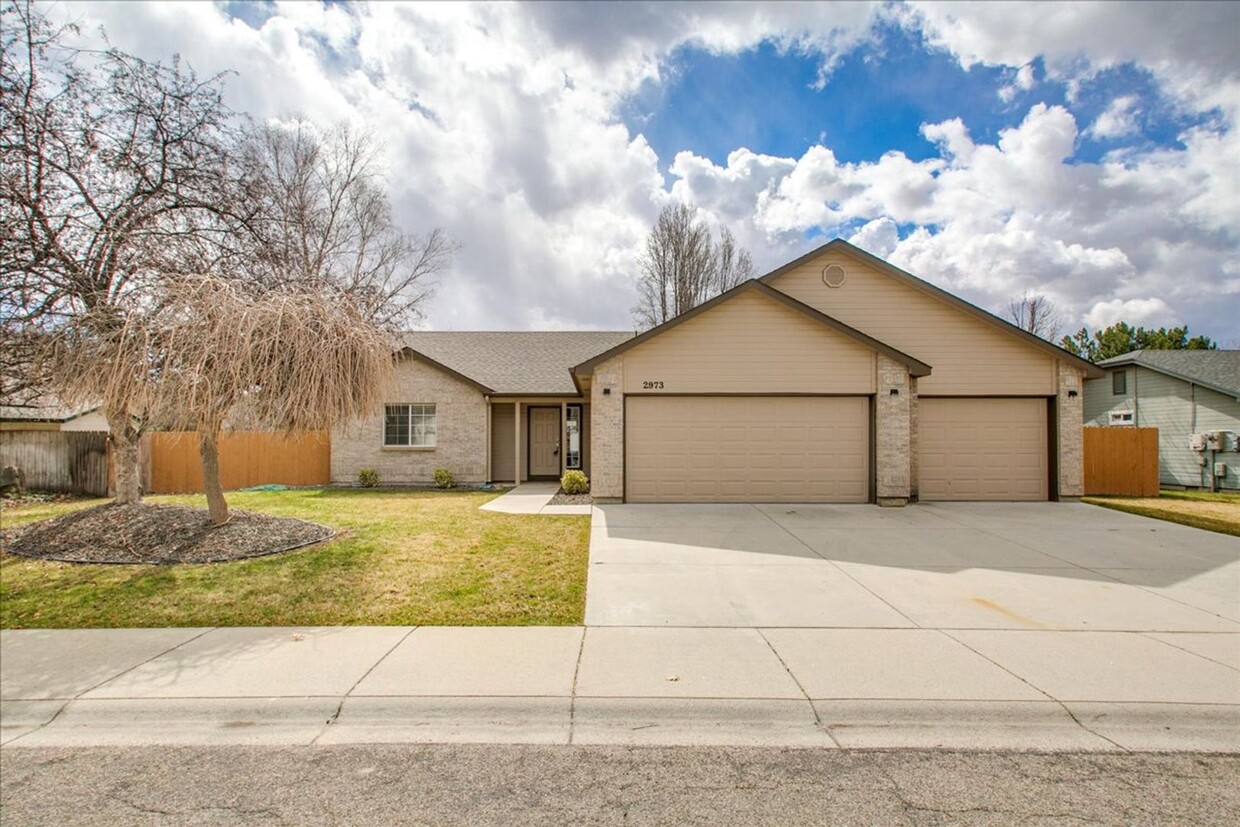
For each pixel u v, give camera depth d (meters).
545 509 11.80
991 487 13.57
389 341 9.48
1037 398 13.68
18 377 8.37
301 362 7.40
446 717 3.75
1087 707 3.76
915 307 13.90
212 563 7.14
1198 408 19.48
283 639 4.91
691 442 12.67
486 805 2.87
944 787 3.02
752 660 4.46
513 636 4.97
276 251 10.63
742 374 12.57
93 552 7.47
